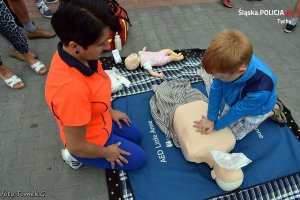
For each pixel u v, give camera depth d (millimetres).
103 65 2473
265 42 2883
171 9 3322
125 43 2805
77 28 970
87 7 955
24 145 1937
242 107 1499
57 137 1989
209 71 1346
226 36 1297
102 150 1433
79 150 1313
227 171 1567
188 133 1763
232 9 3359
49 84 1146
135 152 1673
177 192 1678
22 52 2365
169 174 1758
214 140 1733
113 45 2623
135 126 1851
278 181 1724
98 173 1783
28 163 1834
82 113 1163
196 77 2369
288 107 2203
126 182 1714
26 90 2326
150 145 1908
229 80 1396
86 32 980
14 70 2502
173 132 1937
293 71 2543
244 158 1538
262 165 1800
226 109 1814
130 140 1846
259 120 1713
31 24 2732
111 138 1600
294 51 2777
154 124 2043
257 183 1713
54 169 1804
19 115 2133
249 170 1772
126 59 2410
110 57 2549
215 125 1723
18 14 2578
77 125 1176
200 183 1714
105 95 1317
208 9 3346
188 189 1689
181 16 3219
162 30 3002
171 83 2252
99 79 1270
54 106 1153
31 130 2031
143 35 2922
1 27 2068
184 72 2426
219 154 1537
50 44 2795
